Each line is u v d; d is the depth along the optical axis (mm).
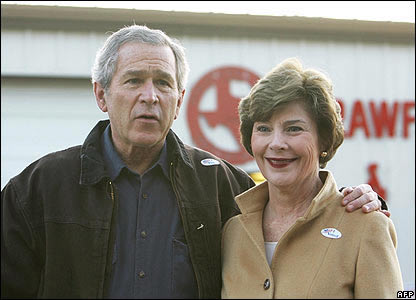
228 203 2602
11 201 2336
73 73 6500
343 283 2084
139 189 2422
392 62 7207
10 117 6480
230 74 6711
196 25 6652
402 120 7164
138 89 2332
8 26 6383
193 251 2369
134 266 2297
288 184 2264
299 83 2219
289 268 2193
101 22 6508
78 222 2277
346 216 2215
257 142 2295
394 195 7051
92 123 6648
